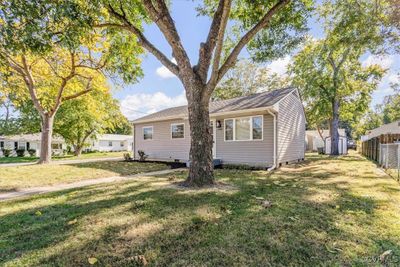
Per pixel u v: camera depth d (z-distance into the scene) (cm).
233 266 226
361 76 1817
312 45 1602
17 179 743
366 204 418
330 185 586
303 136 1410
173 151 1363
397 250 254
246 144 1095
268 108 981
